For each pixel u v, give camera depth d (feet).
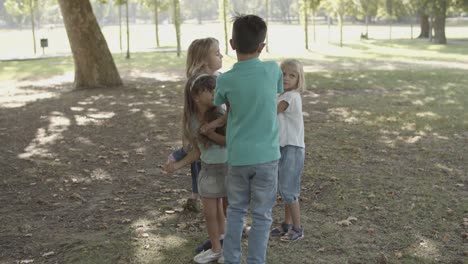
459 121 35.04
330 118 37.22
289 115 15.23
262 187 12.57
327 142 29.55
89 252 15.34
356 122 35.53
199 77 13.43
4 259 15.03
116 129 34.88
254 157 12.32
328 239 15.89
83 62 58.59
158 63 96.27
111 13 476.13
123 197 20.66
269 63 12.72
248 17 12.46
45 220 18.20
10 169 25.09
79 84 59.11
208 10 499.10
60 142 31.24
